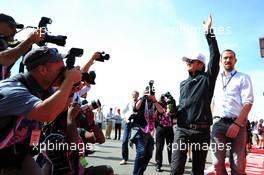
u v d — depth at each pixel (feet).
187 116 13.88
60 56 8.32
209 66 13.91
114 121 65.31
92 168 11.44
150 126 19.89
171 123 25.90
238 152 14.24
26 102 7.57
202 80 13.97
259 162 30.96
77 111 11.02
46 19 10.55
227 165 26.53
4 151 8.27
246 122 14.39
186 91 14.24
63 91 7.57
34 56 8.14
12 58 9.96
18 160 8.45
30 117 7.59
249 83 14.55
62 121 10.96
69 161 10.68
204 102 13.80
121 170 24.70
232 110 14.57
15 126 8.01
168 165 29.76
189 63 14.47
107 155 33.76
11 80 8.08
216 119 14.94
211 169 26.40
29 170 8.70
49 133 10.78
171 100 21.62
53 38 10.21
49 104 7.41
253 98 14.44
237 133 14.16
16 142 8.33
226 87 14.93
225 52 15.21
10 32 10.98
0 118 7.86
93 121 13.05
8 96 7.58
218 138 14.75
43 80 8.31
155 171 25.96
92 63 11.94
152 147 20.11
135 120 20.02
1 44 10.82
